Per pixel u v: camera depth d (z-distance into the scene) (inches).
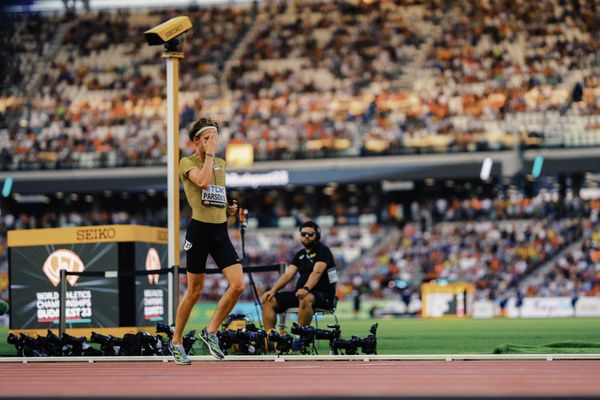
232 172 4276.6
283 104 4680.1
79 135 4672.7
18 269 1553.9
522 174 4148.6
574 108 4443.9
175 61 1346.0
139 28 5201.8
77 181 4365.2
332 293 1331.2
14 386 751.1
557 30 4867.1
